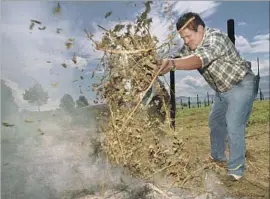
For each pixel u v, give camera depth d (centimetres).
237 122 311
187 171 290
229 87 309
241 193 292
